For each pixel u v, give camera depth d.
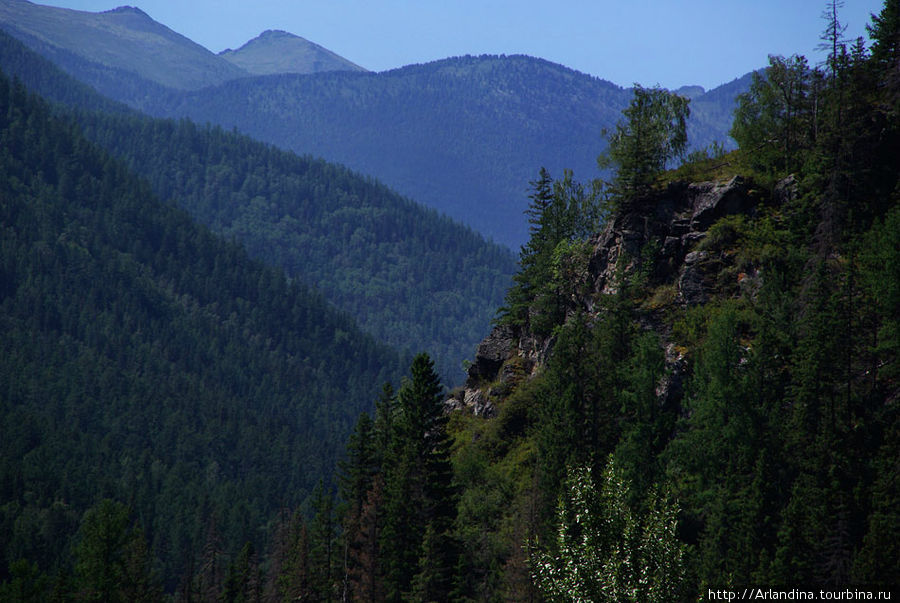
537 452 80.88
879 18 89.62
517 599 67.50
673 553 42.06
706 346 73.75
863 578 54.78
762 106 93.44
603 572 41.75
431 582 75.06
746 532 60.59
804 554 57.72
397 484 79.31
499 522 82.06
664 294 86.00
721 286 83.00
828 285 68.81
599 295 92.75
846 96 83.31
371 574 81.12
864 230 77.12
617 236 94.69
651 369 73.81
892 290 63.91
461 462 93.31
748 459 64.06
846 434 63.06
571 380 79.56
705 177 93.50
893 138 81.88
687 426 72.06
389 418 93.94
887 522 55.72
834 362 64.25
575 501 44.06
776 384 67.38
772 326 70.38
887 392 65.00
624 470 66.38
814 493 59.47
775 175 88.56
